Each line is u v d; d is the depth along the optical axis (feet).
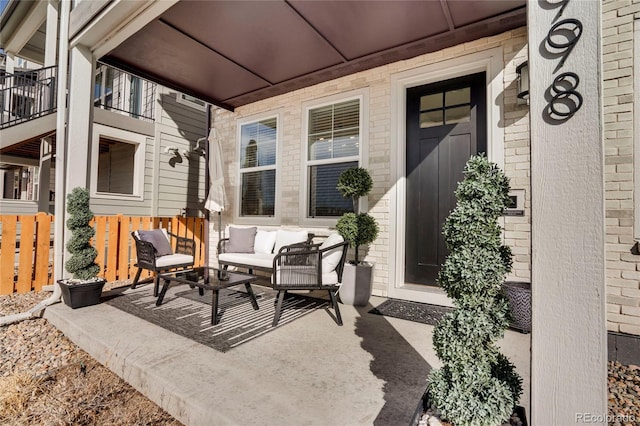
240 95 16.57
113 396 6.52
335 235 10.86
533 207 3.29
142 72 13.75
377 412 5.15
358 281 11.37
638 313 8.17
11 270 13.24
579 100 3.10
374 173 13.23
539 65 3.31
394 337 8.44
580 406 3.05
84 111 11.74
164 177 24.61
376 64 13.08
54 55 21.86
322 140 15.06
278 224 16.25
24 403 6.31
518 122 10.32
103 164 27.89
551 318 3.19
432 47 11.68
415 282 12.61
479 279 4.28
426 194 12.51
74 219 11.21
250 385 5.96
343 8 9.42
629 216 8.27
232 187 18.42
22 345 8.96
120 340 8.07
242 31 10.72
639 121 8.16
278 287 9.41
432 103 12.58
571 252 3.11
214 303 9.40
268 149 17.19
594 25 3.09
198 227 19.25
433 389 4.55
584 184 3.06
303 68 13.41
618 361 7.07
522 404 5.39
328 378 6.24
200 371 6.49
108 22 10.10
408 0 9.02
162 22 10.24
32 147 23.08
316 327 9.19
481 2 9.07
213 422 5.09
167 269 13.62
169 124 24.98
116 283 15.39
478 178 4.57
